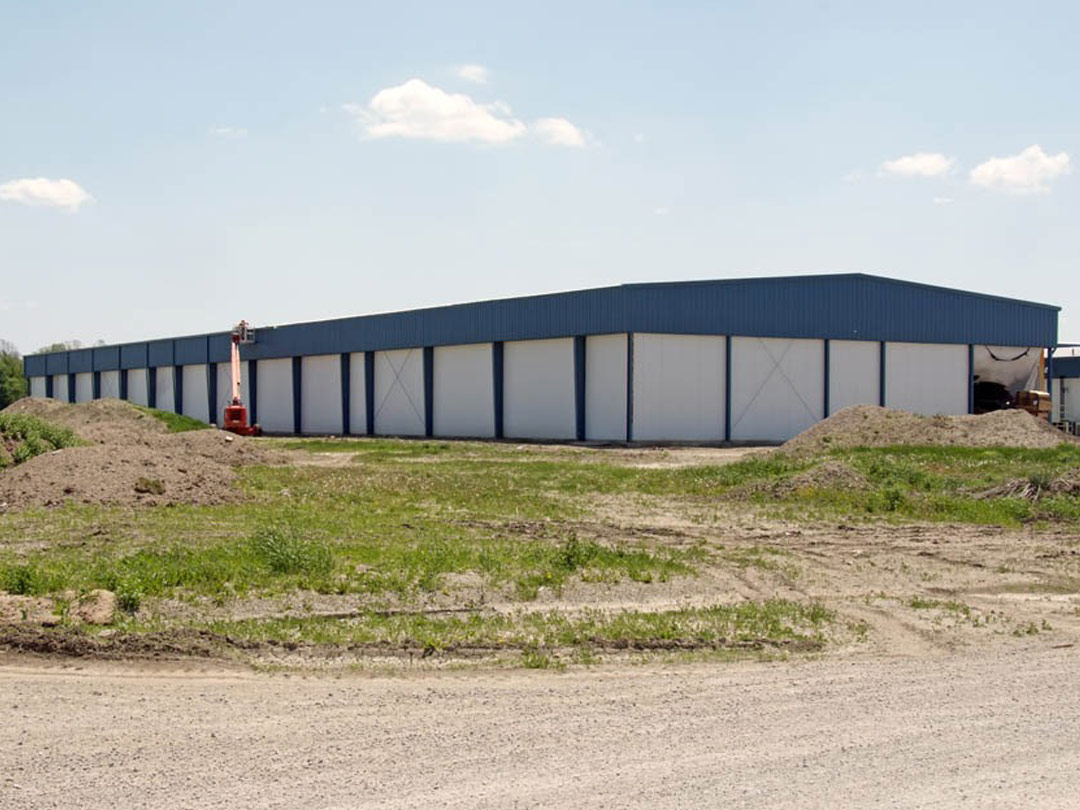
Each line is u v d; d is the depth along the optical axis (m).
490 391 51.91
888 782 6.46
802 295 49.03
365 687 8.75
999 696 8.54
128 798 6.14
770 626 11.34
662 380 45.38
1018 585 14.38
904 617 12.15
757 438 47.84
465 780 6.46
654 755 6.96
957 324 54.00
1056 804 6.11
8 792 6.22
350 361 62.28
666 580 13.78
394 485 26.48
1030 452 31.36
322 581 12.77
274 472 30.52
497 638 10.48
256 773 6.57
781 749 7.10
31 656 9.57
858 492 23.92
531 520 20.33
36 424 31.09
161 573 12.64
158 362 78.31
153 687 8.69
